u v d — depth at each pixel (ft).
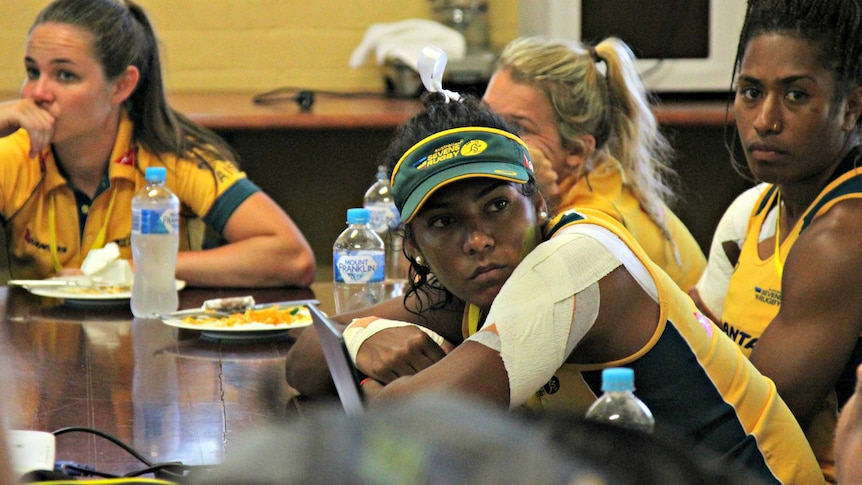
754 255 22.36
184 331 24.43
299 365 19.19
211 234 38.55
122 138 31.37
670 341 15.72
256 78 55.72
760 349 19.56
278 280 30.66
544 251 15.26
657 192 29.12
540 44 26.63
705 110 44.45
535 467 3.65
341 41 55.72
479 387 14.56
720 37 47.42
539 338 14.71
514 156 15.37
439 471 3.66
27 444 14.94
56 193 31.30
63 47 30.01
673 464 3.79
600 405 13.82
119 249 31.71
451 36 52.01
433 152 15.23
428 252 15.72
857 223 19.24
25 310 26.55
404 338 17.10
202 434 17.01
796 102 20.07
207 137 32.94
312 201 47.47
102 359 21.68
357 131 46.98
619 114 27.07
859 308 18.93
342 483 3.67
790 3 19.94
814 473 17.34
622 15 47.55
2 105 30.19
